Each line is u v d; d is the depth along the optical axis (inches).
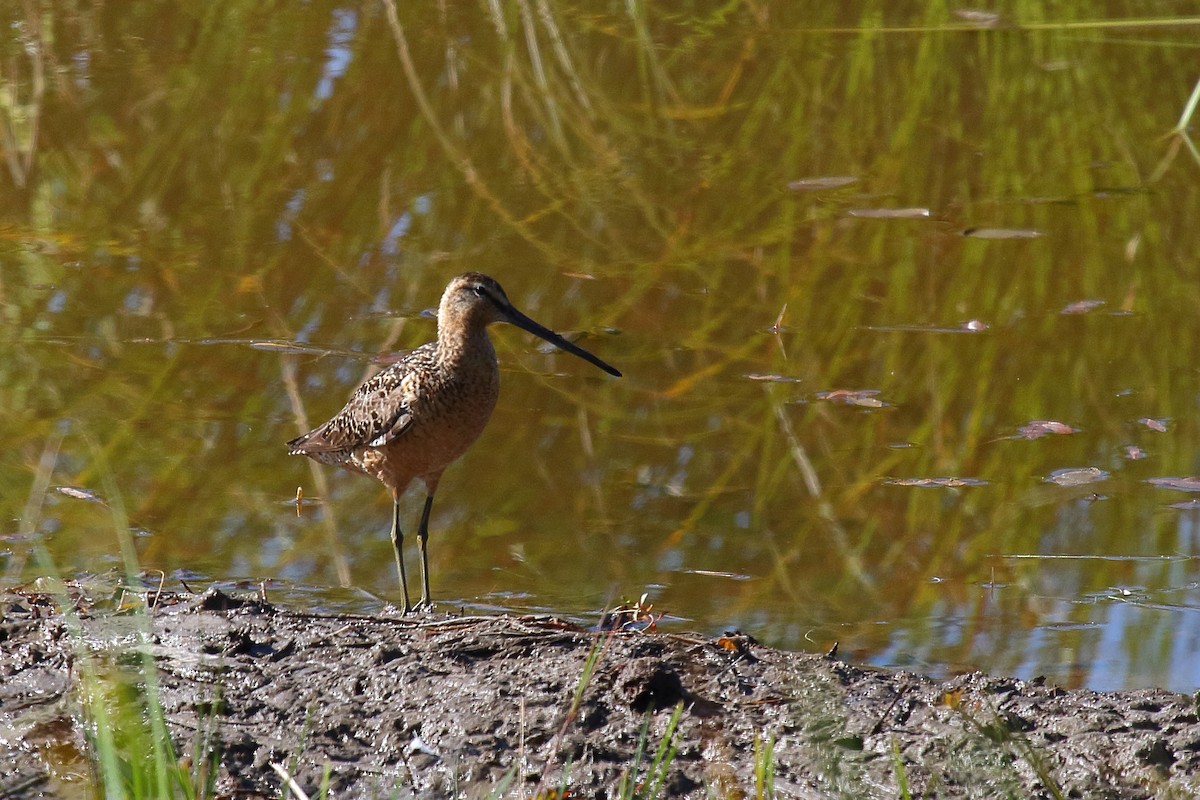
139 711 304.7
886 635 360.2
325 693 311.6
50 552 399.2
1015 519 423.8
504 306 403.5
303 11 830.5
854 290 574.6
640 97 746.8
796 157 692.1
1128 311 559.2
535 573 399.5
